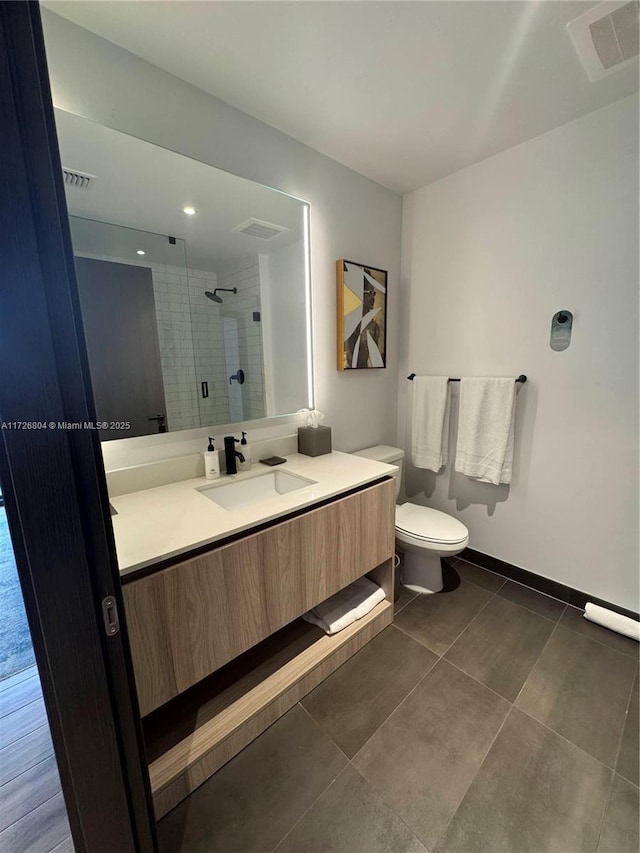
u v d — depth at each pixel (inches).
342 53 46.5
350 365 81.8
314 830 37.5
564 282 66.5
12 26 18.4
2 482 20.8
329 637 58.9
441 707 51.2
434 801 39.8
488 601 74.5
